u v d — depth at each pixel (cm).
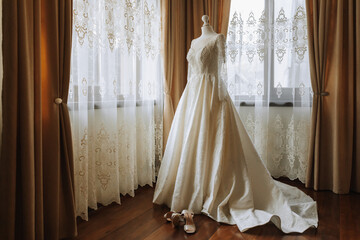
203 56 228
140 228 188
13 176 145
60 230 176
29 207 149
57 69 169
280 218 190
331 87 272
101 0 221
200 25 315
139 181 282
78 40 199
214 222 194
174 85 308
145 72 272
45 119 168
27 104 148
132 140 250
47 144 168
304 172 290
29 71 151
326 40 271
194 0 315
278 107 306
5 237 145
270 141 310
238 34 310
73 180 181
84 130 202
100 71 223
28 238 149
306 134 289
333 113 270
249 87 311
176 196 209
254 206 209
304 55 288
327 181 278
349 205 233
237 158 214
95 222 198
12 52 142
